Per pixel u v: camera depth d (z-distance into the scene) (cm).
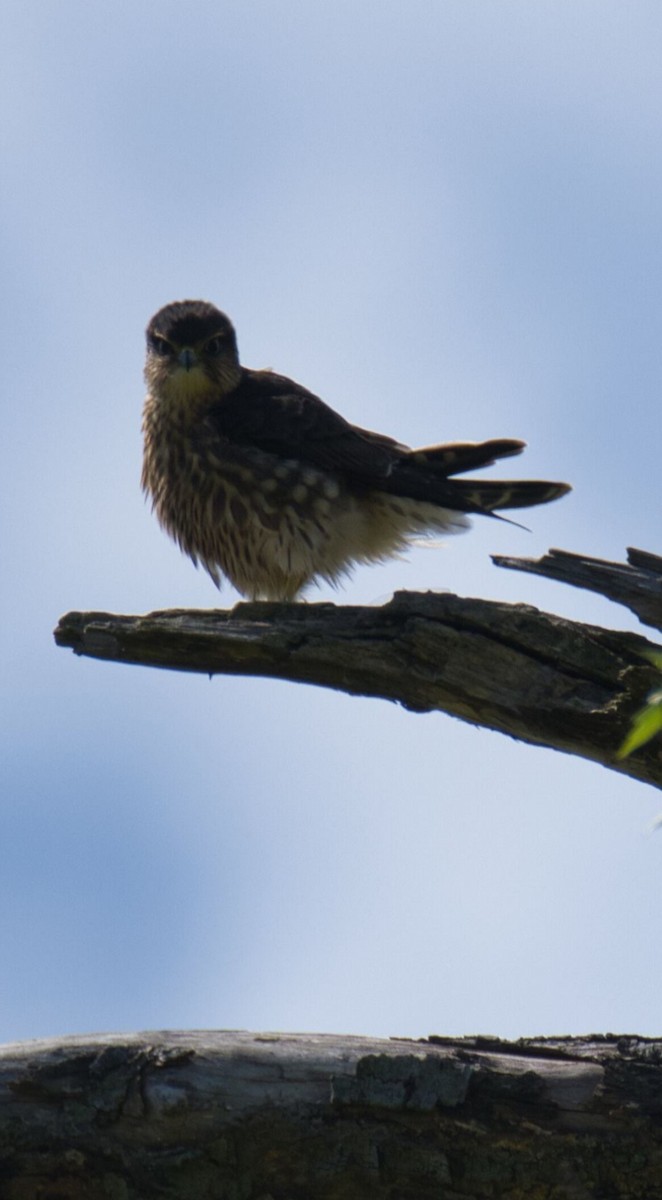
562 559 884
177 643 921
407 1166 709
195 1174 705
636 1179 709
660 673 825
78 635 942
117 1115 706
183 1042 724
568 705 848
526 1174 709
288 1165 710
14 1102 703
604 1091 717
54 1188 702
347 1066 718
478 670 866
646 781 864
